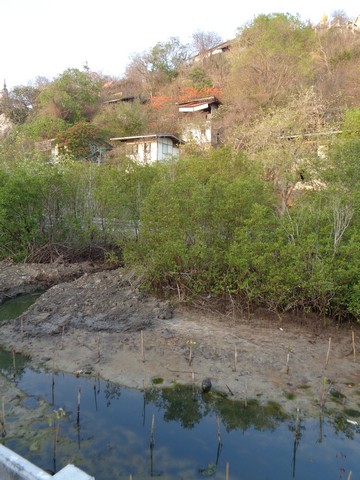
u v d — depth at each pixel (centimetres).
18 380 662
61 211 1473
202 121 2689
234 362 685
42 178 1394
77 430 536
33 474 272
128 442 514
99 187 1390
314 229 869
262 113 1752
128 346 759
